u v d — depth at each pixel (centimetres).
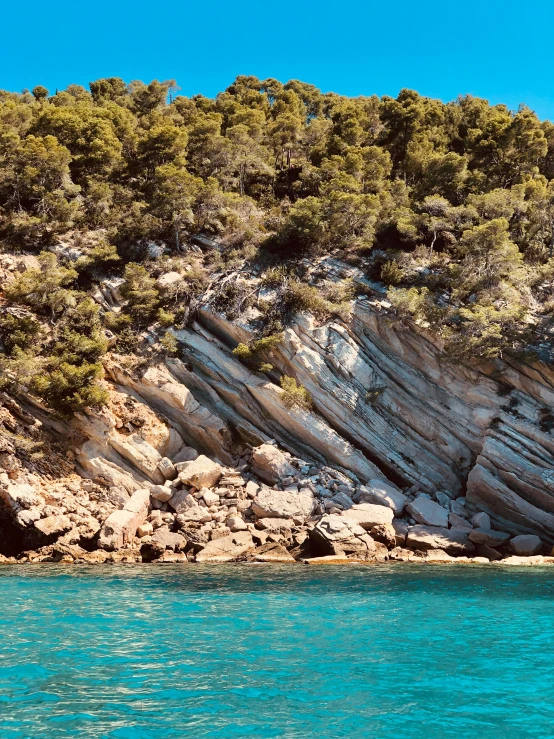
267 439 4191
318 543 3375
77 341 4288
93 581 2611
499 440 3900
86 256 5084
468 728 1162
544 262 5056
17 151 5494
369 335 4553
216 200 5500
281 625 1867
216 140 6162
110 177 6062
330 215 5172
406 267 4881
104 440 3959
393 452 4119
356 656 1567
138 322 4678
